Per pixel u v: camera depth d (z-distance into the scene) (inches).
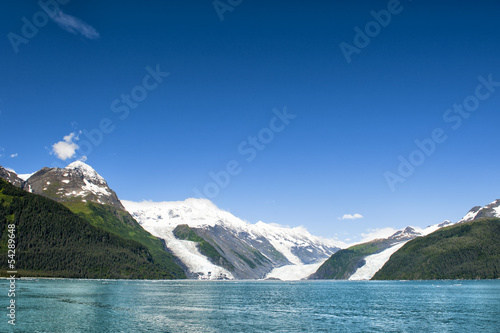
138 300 5393.7
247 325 3403.1
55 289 6756.9
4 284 7815.0
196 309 4493.1
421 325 3486.7
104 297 5600.4
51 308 4138.8
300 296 7057.1
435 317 3993.6
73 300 5004.9
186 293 7327.8
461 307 4913.9
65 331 2947.8
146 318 3668.8
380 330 3235.7
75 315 3718.0
